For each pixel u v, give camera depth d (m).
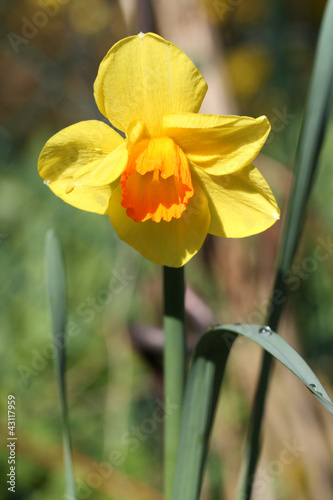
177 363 0.50
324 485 0.67
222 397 0.74
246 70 1.03
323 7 1.01
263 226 0.49
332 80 0.48
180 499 0.50
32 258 1.10
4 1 1.19
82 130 0.49
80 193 0.49
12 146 1.29
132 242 0.49
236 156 0.49
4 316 1.00
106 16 1.11
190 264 0.71
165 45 0.48
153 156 0.49
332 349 0.78
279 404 0.66
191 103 0.49
